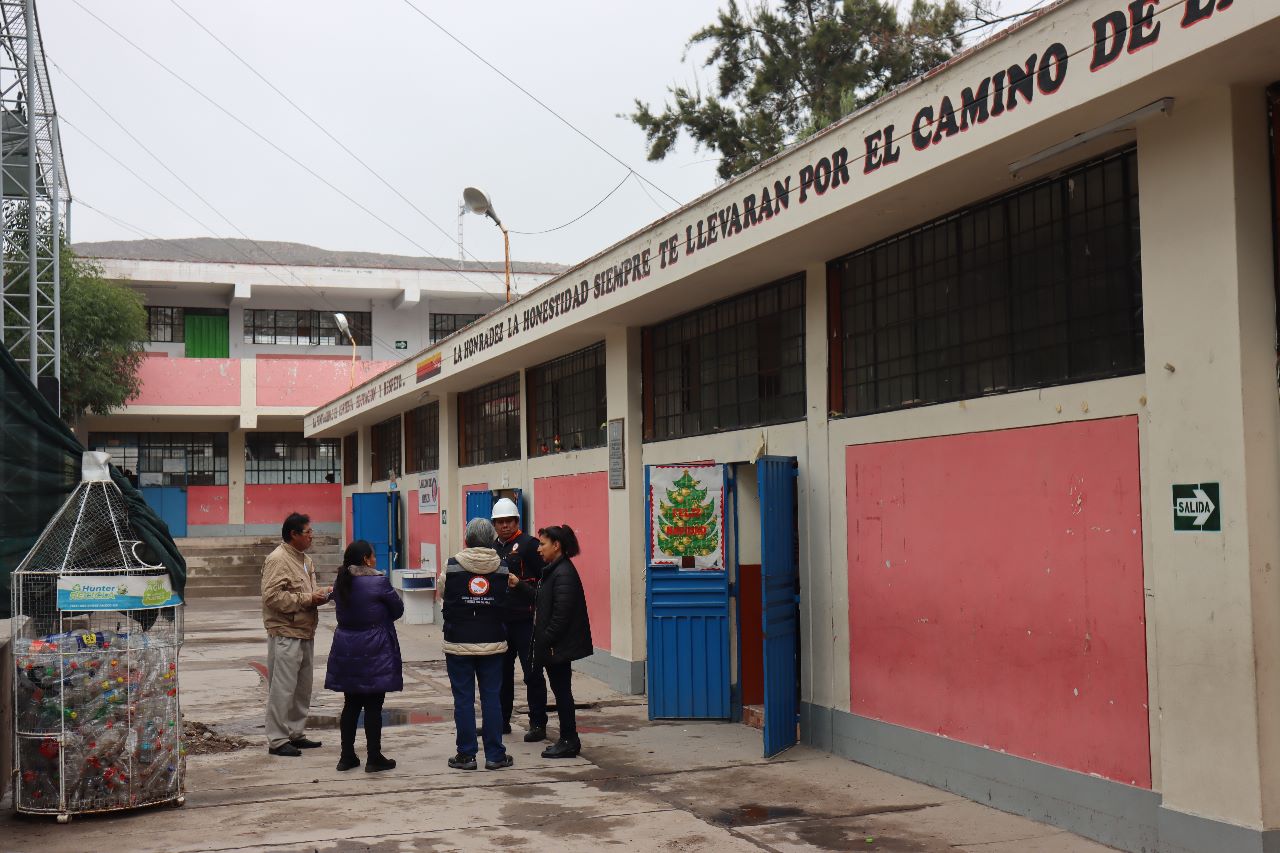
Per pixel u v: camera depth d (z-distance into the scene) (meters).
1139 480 6.28
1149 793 6.12
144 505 7.59
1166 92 5.62
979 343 7.59
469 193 18.11
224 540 31.45
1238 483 5.58
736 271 9.62
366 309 36.56
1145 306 6.11
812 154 7.96
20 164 23.81
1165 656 5.95
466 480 19.08
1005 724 7.23
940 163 6.70
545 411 15.55
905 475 8.25
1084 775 6.57
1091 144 6.32
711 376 11.16
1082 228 6.75
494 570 8.57
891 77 21.36
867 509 8.66
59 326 23.33
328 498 35.25
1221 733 5.64
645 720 10.65
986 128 6.34
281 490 34.91
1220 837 5.62
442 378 17.64
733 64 23.33
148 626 7.25
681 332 11.78
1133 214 6.39
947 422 7.80
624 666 12.41
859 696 8.71
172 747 7.28
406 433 23.36
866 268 8.80
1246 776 5.51
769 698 8.81
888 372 8.54
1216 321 5.70
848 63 21.92
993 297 7.46
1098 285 6.64
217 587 27.81
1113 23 5.55
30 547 7.49
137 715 7.11
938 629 7.87
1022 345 7.21
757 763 8.66
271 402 32.25
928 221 8.03
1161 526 6.00
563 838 6.57
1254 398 5.60
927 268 8.12
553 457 14.98
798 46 22.70
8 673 7.62
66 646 6.96
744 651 10.77
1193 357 5.82
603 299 11.61
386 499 24.27
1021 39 6.10
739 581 10.79
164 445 34.03
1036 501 7.00
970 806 7.32
